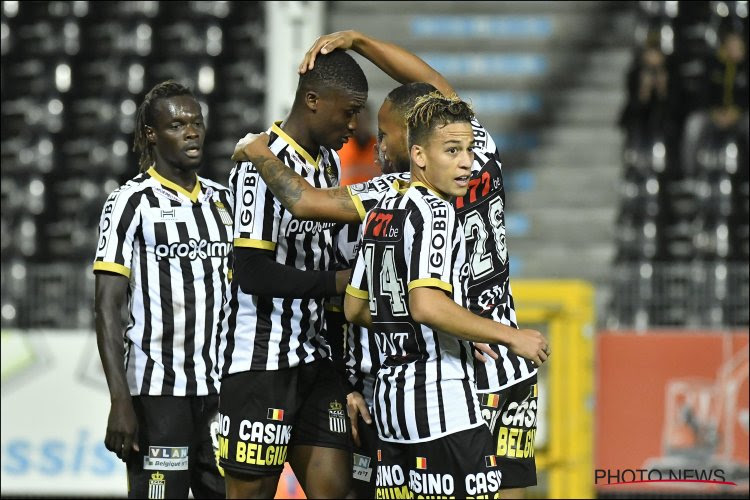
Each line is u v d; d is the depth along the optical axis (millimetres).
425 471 13172
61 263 34344
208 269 17344
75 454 26453
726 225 33469
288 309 14977
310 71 14578
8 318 29969
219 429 15422
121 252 16812
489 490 13094
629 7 37188
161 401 17031
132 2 37562
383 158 15164
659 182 34438
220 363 15305
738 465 25344
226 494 16922
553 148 35531
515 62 36594
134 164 35719
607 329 29453
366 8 36938
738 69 36000
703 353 25578
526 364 15219
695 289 29641
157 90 17469
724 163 34250
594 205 34688
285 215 14648
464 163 12945
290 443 15617
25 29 37562
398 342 13242
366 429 16156
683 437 25531
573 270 33375
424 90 14641
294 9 32656
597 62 36719
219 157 36062
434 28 36875
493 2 37062
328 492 15375
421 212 12922
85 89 36906
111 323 16500
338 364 15602
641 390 25641
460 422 13055
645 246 33406
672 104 35562
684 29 36188
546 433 23859
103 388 26516
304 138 14828
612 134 35562
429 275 12711
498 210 15070
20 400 26547
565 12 37125
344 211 14031
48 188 35469
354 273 14102
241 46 37500
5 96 36812
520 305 23969
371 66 36344
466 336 12617
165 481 17016
